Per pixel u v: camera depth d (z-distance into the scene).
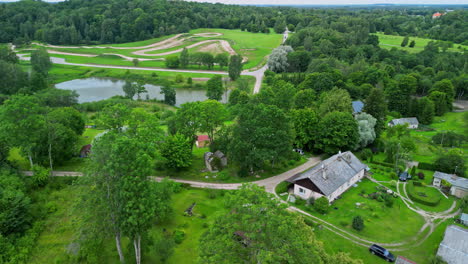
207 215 58.25
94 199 39.56
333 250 48.81
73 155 81.38
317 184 61.34
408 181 74.12
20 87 151.88
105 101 142.88
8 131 62.22
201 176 74.50
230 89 181.38
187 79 198.12
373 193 66.88
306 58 199.75
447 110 139.75
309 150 91.31
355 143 86.00
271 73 190.75
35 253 47.81
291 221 33.28
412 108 131.62
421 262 47.06
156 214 42.47
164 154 74.31
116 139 40.81
